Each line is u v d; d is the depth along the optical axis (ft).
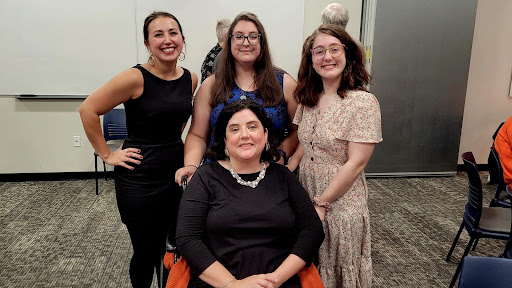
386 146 14.38
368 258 5.18
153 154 5.51
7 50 12.80
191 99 5.85
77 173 14.19
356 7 14.12
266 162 4.86
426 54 13.76
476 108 15.44
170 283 4.39
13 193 12.52
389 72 13.75
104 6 12.92
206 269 4.22
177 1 13.16
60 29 12.89
